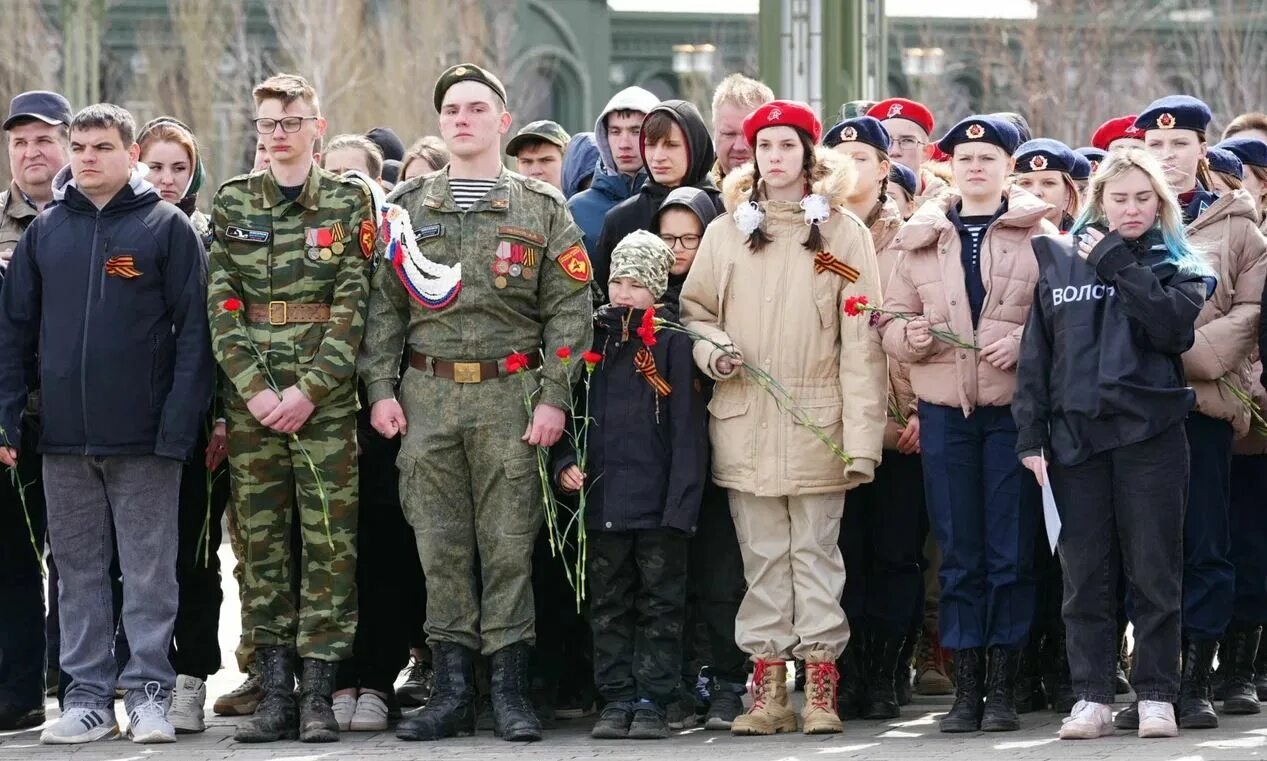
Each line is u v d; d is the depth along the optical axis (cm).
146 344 1048
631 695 1052
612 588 1052
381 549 1121
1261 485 1147
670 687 1048
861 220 1111
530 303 1061
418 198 1062
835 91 2084
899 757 941
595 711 1175
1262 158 1251
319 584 1056
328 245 1055
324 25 5694
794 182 1066
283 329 1051
